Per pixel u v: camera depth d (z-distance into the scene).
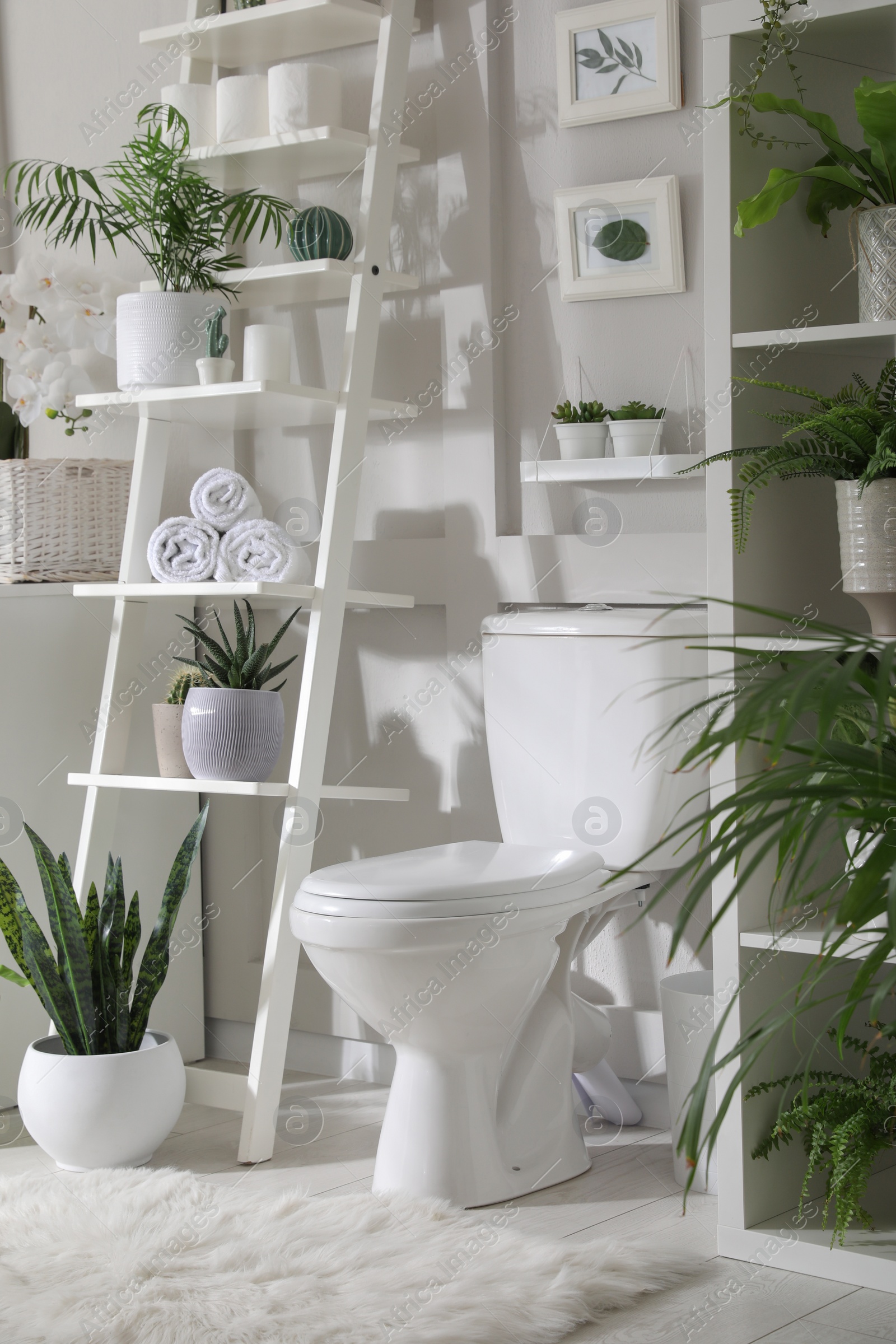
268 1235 1.67
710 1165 1.85
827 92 1.79
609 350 2.16
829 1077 1.66
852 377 1.86
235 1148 2.09
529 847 1.97
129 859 2.43
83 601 2.41
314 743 2.07
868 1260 1.54
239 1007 2.57
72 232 2.80
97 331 2.56
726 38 1.63
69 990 2.03
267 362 2.17
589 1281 1.51
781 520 1.74
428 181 2.31
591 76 2.12
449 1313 1.45
